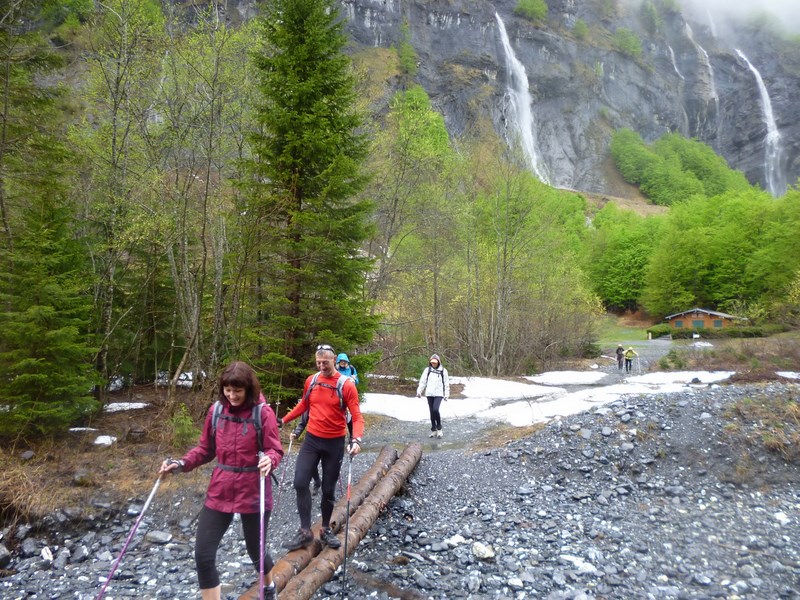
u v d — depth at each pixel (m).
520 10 116.38
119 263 10.52
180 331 12.17
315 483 6.20
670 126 134.25
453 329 23.66
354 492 5.76
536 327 25.41
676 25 144.62
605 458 7.20
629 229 65.12
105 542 5.27
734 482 6.46
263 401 3.49
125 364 11.01
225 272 10.84
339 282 9.92
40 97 8.65
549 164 109.56
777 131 127.12
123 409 9.86
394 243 20.39
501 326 22.83
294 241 9.55
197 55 10.02
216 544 3.29
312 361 9.56
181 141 10.13
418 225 19.44
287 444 8.45
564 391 16.42
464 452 8.27
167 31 10.34
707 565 4.73
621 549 5.07
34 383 6.83
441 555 4.96
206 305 11.08
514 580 4.48
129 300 11.05
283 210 9.49
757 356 21.44
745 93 134.00
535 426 9.12
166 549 5.18
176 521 5.73
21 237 7.54
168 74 10.48
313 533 4.70
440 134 19.36
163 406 9.50
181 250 10.31
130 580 4.57
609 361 29.41
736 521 5.59
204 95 10.08
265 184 9.32
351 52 84.94
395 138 16.53
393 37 94.94
